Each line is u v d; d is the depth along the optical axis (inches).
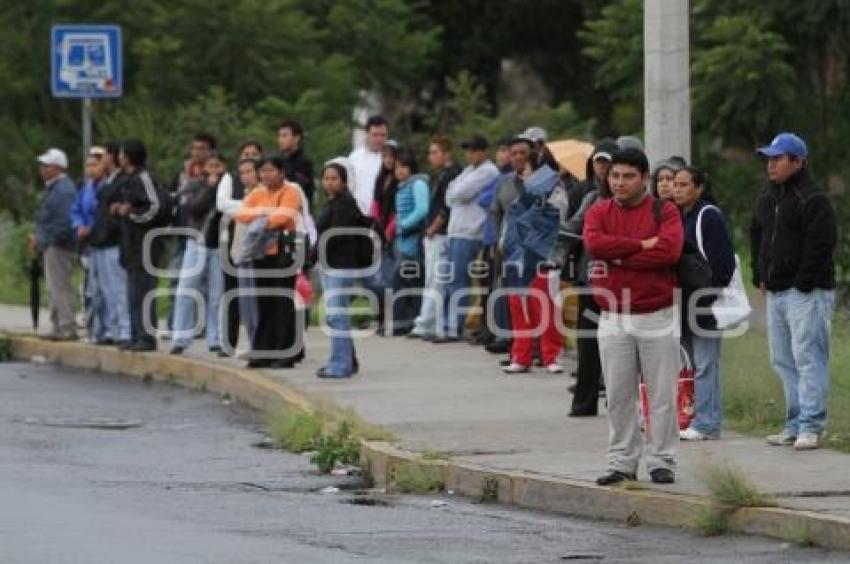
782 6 2381.9
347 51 2915.8
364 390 1439.5
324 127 2517.2
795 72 2416.3
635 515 981.8
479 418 1288.1
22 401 1518.2
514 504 1045.2
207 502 1040.8
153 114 2576.3
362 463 1166.3
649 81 1316.4
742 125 2412.6
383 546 909.2
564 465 1088.2
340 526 967.6
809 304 1122.0
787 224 1126.4
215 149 1844.2
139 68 2758.4
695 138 2439.7
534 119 2591.0
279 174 1558.8
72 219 1846.7
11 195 2815.0
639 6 2583.7
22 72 2822.3
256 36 2701.8
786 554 888.3
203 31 2701.8
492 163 1859.0
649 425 1024.2
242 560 862.5
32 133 2812.5
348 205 1504.7
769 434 1195.9
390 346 1731.1
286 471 1170.0
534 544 920.3
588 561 872.9
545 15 3262.8
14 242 2395.4
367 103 3019.2
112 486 1091.9
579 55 3248.0
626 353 1015.0
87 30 1872.5
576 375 1370.6
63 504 1018.7
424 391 1429.6
